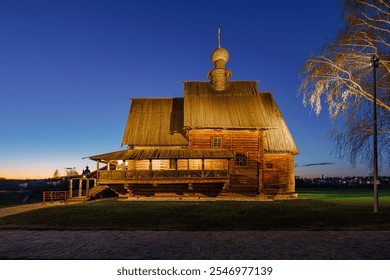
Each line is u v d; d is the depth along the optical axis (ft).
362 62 69.67
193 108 98.73
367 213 52.54
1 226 42.37
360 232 37.09
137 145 95.66
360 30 69.62
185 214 53.36
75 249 29.76
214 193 87.15
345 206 64.49
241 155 93.30
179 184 83.30
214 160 92.89
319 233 36.65
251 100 103.45
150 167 81.25
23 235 36.40
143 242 32.48
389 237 34.42
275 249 29.30
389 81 67.77
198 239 33.78
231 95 105.91
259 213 54.39
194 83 112.37
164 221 45.98
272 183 96.53
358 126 68.95
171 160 94.02
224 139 93.76
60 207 65.57
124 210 59.36
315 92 72.79
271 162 97.96
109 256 27.27
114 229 39.96
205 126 92.02
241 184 90.79
